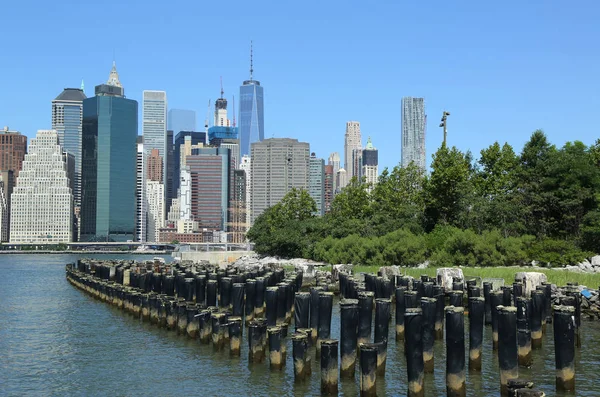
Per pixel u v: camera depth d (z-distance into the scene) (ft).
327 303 135.33
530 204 302.04
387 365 130.31
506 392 106.93
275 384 119.96
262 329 135.54
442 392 110.42
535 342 140.97
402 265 309.22
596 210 278.26
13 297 305.53
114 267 341.82
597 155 319.27
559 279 201.87
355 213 424.87
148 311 205.36
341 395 109.09
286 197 525.34
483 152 345.51
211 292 203.82
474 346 123.95
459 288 177.47
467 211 317.01
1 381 133.08
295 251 457.27
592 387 111.14
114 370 139.03
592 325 167.12
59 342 174.50
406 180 388.57
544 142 332.80
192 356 147.74
